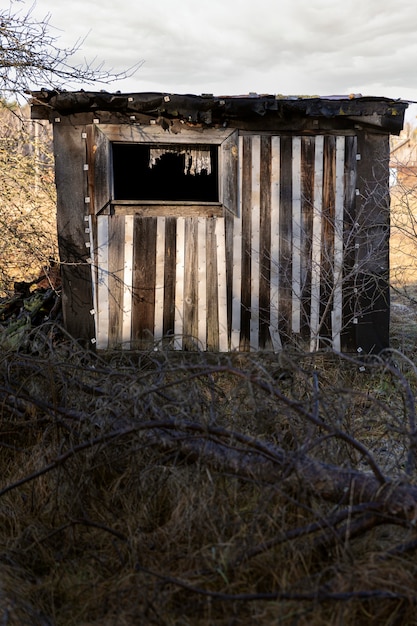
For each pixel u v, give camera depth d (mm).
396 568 2607
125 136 6355
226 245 6527
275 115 6375
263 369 3252
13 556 3113
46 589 2920
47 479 3609
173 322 6566
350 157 6477
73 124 6352
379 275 6586
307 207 6512
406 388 3436
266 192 6484
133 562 2990
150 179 9148
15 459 3988
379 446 4145
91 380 4523
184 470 3385
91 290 6531
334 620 2494
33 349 4750
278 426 3705
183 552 2986
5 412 4230
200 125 6371
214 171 8938
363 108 6270
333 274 6512
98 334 6543
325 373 6191
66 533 3311
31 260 8594
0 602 2662
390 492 2748
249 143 6422
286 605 2553
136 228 6477
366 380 6230
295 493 3049
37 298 7570
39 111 6375
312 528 2787
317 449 3416
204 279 6551
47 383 4180
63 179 6426
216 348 6582
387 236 6566
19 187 8289
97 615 2721
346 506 2982
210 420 3422
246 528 2988
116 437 3238
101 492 3574
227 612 2627
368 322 6574
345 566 2650
